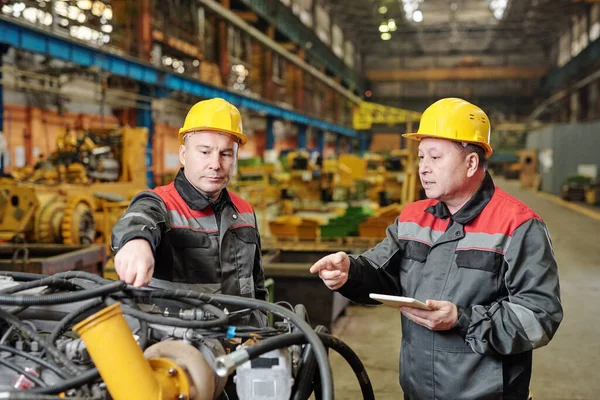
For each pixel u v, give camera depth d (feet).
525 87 142.92
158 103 60.39
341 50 127.95
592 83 101.60
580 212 58.23
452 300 6.47
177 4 52.49
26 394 4.00
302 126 96.12
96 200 29.71
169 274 6.68
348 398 13.53
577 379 14.89
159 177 56.85
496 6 118.52
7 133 41.32
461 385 6.39
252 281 7.23
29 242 25.02
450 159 6.48
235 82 68.13
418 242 6.91
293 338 5.14
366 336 18.39
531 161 97.45
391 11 119.65
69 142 33.99
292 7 89.51
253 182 57.52
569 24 123.85
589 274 27.94
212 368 5.12
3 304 4.83
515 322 5.90
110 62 39.09
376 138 146.00
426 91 148.87
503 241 6.36
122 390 4.27
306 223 30.30
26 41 30.91
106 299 5.21
